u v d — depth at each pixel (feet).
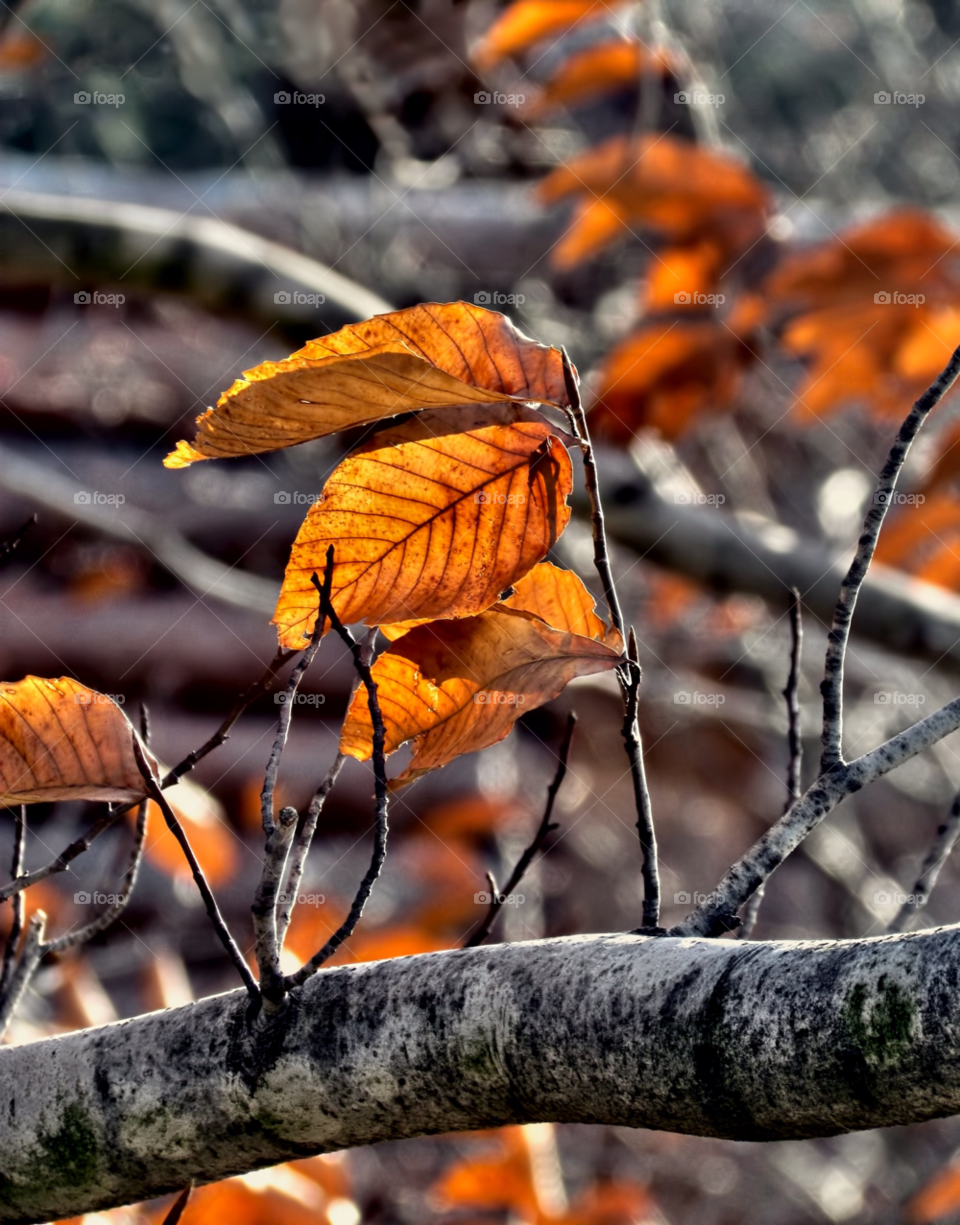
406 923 13.60
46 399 23.58
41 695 3.56
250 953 12.84
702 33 17.13
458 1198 9.74
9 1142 3.74
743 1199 18.43
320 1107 3.52
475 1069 3.35
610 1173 17.21
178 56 15.81
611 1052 3.15
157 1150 3.67
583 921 19.30
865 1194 18.04
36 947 4.49
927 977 2.75
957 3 22.09
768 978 2.99
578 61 11.91
